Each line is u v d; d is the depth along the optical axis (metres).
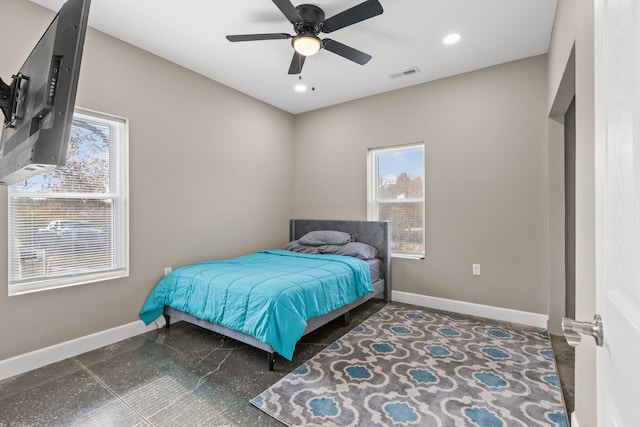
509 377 2.13
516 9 2.41
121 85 2.80
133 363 2.36
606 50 0.66
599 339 0.69
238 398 1.91
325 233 4.18
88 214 2.66
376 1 2.00
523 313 3.15
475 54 3.09
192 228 3.42
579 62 1.46
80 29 0.93
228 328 2.45
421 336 2.83
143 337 2.84
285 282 2.46
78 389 2.02
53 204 2.47
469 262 3.45
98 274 2.72
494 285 3.31
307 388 2.01
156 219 3.08
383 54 3.09
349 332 2.93
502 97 3.27
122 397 1.93
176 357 2.45
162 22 2.58
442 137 3.62
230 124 3.87
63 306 2.45
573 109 2.94
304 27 2.32
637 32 0.49
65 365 2.33
